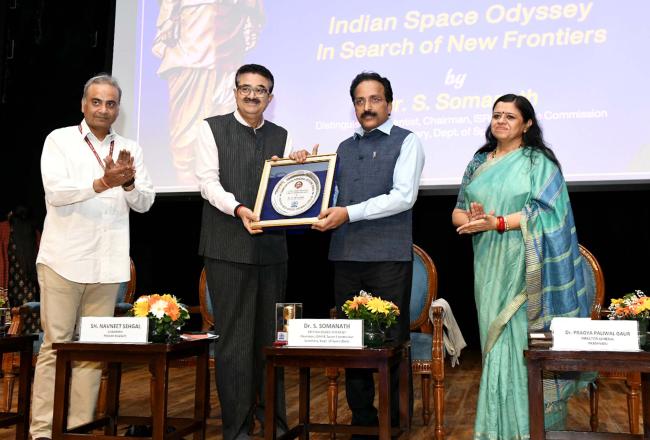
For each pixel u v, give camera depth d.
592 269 3.21
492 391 2.36
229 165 2.64
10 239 5.24
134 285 3.75
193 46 4.98
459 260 5.45
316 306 5.68
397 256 2.56
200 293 3.54
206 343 2.47
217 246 2.59
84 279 2.60
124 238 2.74
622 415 3.40
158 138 4.97
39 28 5.67
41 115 5.70
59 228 2.62
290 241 5.74
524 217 2.34
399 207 2.50
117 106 2.69
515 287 2.38
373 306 2.21
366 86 2.60
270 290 2.69
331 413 2.99
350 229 2.62
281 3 4.82
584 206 5.01
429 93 4.47
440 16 4.51
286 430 2.59
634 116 4.09
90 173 2.66
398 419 2.65
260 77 2.63
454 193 4.37
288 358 2.18
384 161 2.60
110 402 2.59
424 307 3.26
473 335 5.61
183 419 2.46
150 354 2.20
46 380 2.59
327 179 2.48
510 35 4.36
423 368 3.01
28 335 2.58
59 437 2.24
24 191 5.73
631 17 4.15
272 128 2.79
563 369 1.89
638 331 1.94
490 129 2.62
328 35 4.70
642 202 4.89
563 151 4.19
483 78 4.39
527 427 2.31
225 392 2.54
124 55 5.12
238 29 4.89
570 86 4.21
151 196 2.83
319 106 4.66
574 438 2.15
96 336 2.29
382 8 4.62
